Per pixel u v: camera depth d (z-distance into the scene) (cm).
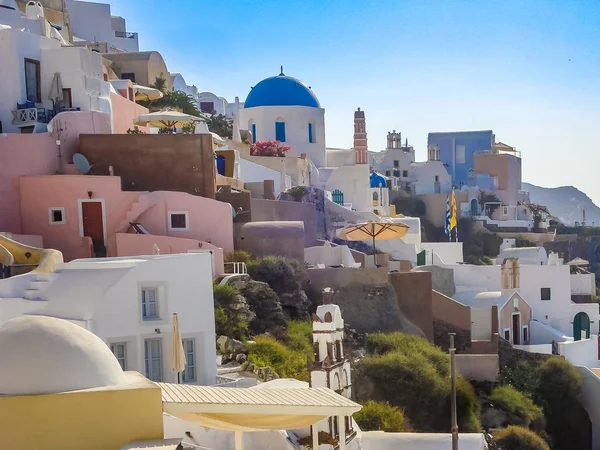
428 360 3700
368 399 3497
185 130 5853
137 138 4184
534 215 10712
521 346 4772
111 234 3881
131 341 2608
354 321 4097
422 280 4228
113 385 1298
